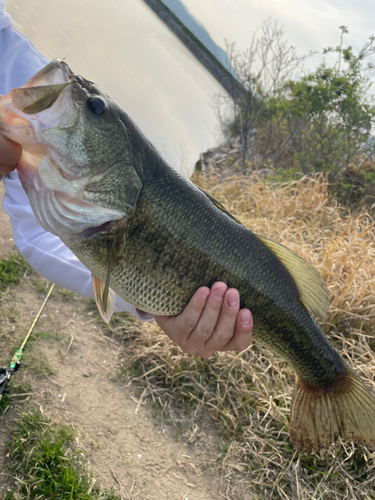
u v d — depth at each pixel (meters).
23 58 0.55
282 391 0.80
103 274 0.44
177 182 0.44
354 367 0.84
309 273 0.49
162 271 0.44
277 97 2.47
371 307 0.94
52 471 0.58
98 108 0.40
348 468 0.69
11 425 0.63
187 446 0.69
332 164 1.95
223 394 0.79
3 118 0.37
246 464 0.68
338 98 1.97
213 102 3.57
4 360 0.72
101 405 0.71
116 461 0.64
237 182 1.59
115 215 0.42
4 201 0.55
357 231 1.27
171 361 0.81
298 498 0.64
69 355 0.78
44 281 0.92
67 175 0.40
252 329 0.48
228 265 0.45
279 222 1.24
